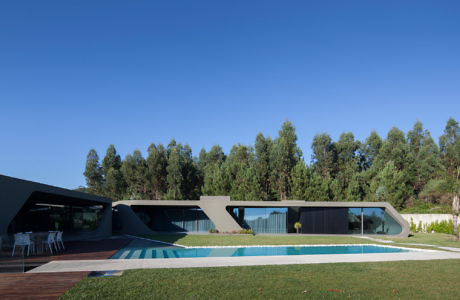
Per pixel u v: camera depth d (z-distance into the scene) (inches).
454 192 1357.0
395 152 1724.9
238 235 940.0
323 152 1820.9
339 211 1019.3
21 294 270.5
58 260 458.9
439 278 350.0
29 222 886.4
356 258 497.4
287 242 756.6
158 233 984.3
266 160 1681.8
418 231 1243.2
